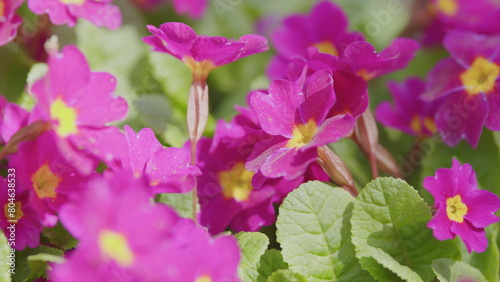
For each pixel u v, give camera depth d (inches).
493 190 16.1
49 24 16.0
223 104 19.2
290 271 13.9
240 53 14.3
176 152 14.0
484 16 18.1
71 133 13.5
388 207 14.3
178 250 12.7
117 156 13.6
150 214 12.4
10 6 14.2
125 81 17.0
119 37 17.9
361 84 14.5
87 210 12.3
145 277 12.5
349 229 14.4
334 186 14.8
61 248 14.7
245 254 14.1
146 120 16.6
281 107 14.1
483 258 15.2
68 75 13.5
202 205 15.0
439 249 14.3
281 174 13.6
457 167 14.3
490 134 16.3
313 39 17.4
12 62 15.8
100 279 12.4
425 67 19.5
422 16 19.3
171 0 20.1
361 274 14.3
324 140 13.5
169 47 14.3
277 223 14.3
